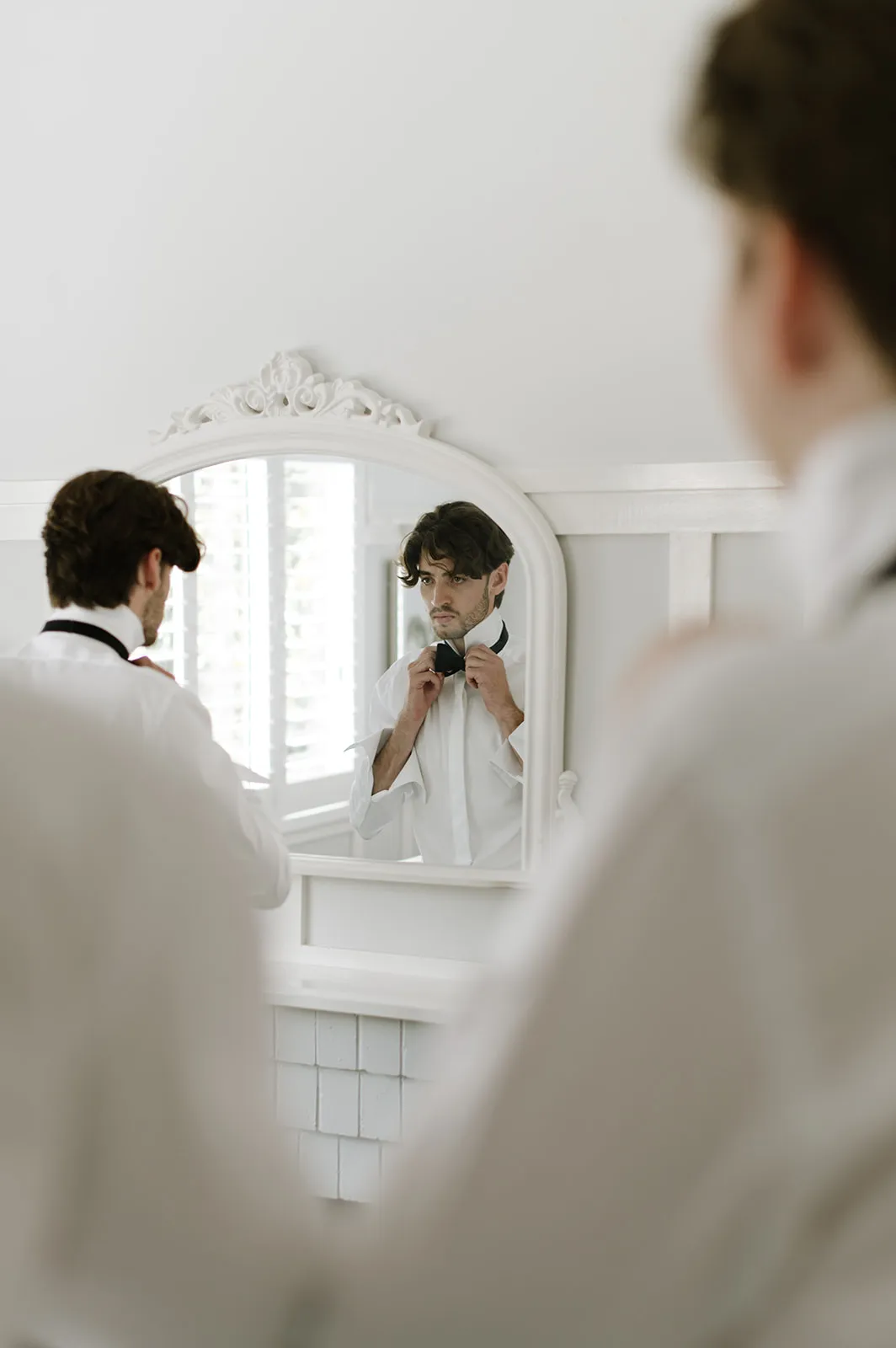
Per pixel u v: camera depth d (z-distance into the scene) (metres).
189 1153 0.43
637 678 0.45
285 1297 0.43
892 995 0.37
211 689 2.60
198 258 2.60
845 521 0.43
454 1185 0.39
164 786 0.48
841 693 0.40
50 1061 0.42
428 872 2.47
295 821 2.56
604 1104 0.38
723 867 0.38
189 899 0.46
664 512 2.32
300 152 2.51
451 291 2.44
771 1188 0.38
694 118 0.47
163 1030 0.44
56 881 0.44
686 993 0.38
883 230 0.42
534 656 2.39
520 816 2.42
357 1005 2.41
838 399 0.44
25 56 2.68
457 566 2.42
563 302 2.38
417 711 2.46
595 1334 0.39
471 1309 0.39
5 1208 0.41
